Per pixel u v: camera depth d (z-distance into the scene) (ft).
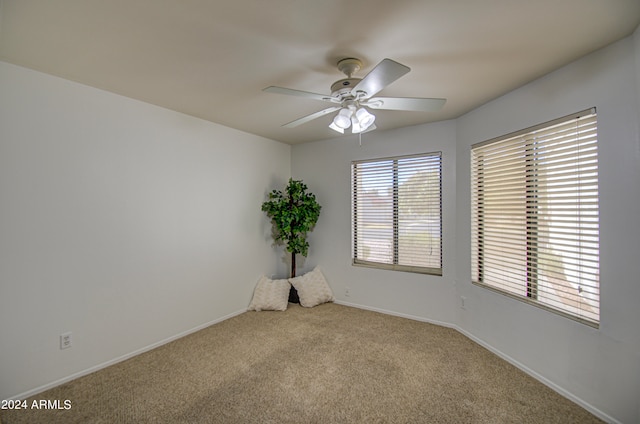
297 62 6.55
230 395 6.91
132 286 8.79
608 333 5.98
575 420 6.08
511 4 4.69
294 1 4.59
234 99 8.77
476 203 9.96
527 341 7.83
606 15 4.99
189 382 7.42
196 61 6.53
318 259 14.15
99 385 7.29
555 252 7.18
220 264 11.48
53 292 7.26
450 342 9.67
